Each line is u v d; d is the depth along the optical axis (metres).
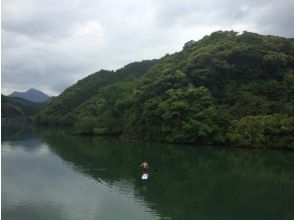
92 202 43.22
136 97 128.50
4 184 51.16
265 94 120.25
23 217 37.22
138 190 49.62
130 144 107.00
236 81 127.50
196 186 53.38
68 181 53.94
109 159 76.38
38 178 55.75
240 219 39.03
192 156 83.31
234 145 101.25
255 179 59.53
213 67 125.25
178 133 108.00
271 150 95.94
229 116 108.44
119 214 38.97
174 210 41.31
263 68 129.38
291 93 118.56
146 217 38.31
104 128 138.25
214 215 40.09
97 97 184.88
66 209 40.25
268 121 101.81
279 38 146.25
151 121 115.81
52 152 85.94
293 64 131.62
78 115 175.25
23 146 97.19
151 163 72.31
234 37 147.00
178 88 119.69
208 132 103.19
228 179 59.06
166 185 53.38
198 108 109.19
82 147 97.75
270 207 43.75
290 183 56.88
